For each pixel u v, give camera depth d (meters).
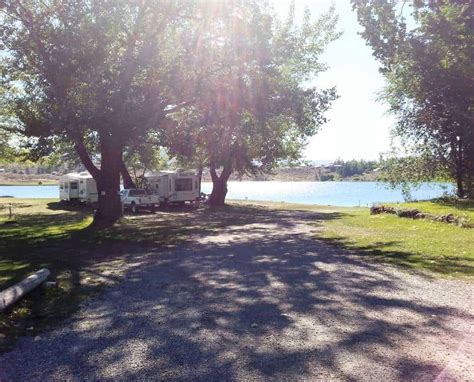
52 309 6.93
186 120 21.34
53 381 4.34
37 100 17.59
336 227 18.34
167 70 17.94
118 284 8.65
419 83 14.14
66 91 16.23
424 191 41.06
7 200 49.12
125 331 5.75
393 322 5.77
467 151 24.66
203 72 18.11
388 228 17.09
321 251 11.98
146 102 17.67
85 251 13.41
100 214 20.95
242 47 18.09
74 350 5.14
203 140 22.47
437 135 25.19
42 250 13.78
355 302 6.75
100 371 4.53
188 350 5.00
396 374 4.25
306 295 7.25
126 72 16.59
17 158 31.95
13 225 22.94
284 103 19.73
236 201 46.81
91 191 38.16
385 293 7.25
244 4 18.17
